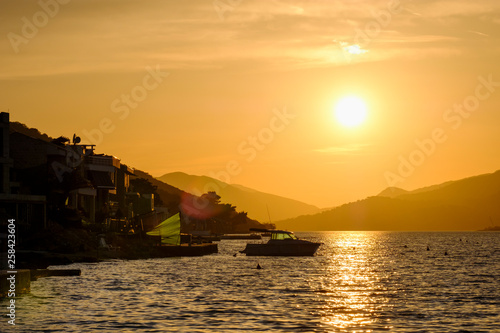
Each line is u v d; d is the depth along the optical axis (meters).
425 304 55.78
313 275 85.69
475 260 127.50
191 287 68.06
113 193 140.00
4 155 98.06
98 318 46.97
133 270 86.38
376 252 168.25
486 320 47.22
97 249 103.62
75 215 106.75
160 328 43.56
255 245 124.50
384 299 59.22
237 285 70.94
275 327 44.34
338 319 47.59
